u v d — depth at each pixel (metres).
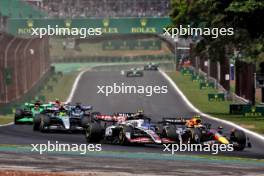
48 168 56.59
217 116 161.75
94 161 62.84
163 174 53.72
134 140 79.00
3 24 187.50
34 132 103.06
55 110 104.19
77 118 102.75
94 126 84.69
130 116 84.56
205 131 78.00
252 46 155.50
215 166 60.38
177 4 163.25
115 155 69.19
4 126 117.56
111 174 53.00
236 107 167.50
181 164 61.47
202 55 170.62
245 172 56.22
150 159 65.69
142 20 191.88
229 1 105.00
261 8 100.75
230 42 161.12
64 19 188.88
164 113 181.62
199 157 68.56
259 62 162.62
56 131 103.88
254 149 80.94
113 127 84.44
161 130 80.81
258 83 164.50
